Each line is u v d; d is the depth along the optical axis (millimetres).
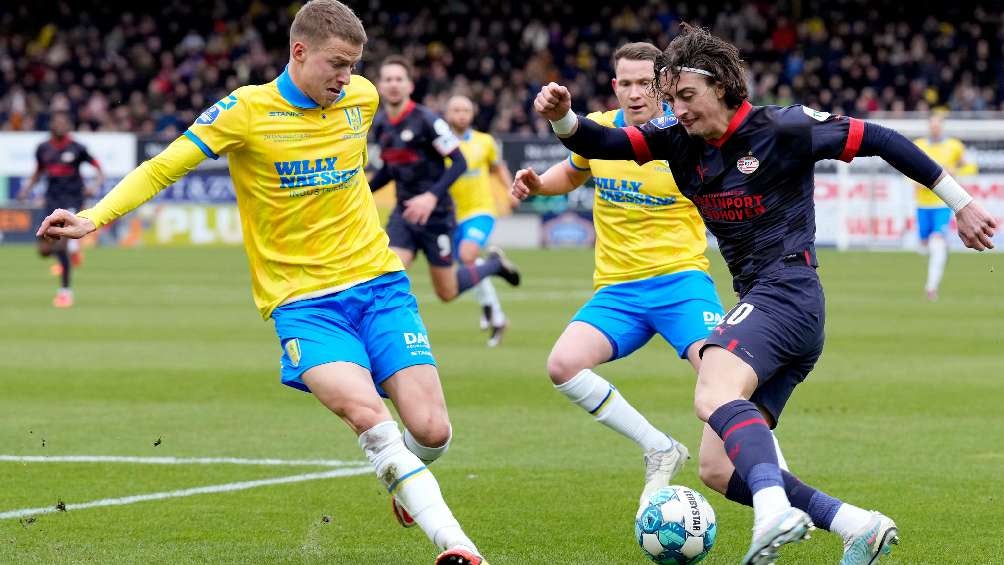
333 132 10586
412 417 10438
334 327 10445
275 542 11078
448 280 25281
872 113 61062
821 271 46281
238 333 27953
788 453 15172
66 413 18000
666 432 16734
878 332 28297
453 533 9461
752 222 9922
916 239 57062
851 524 9242
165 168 10117
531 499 12812
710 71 9523
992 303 35000
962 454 15109
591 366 13008
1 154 60219
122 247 59750
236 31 72938
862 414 18016
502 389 20344
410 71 24594
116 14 74438
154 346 25672
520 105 65438
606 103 68188
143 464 14461
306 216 10547
